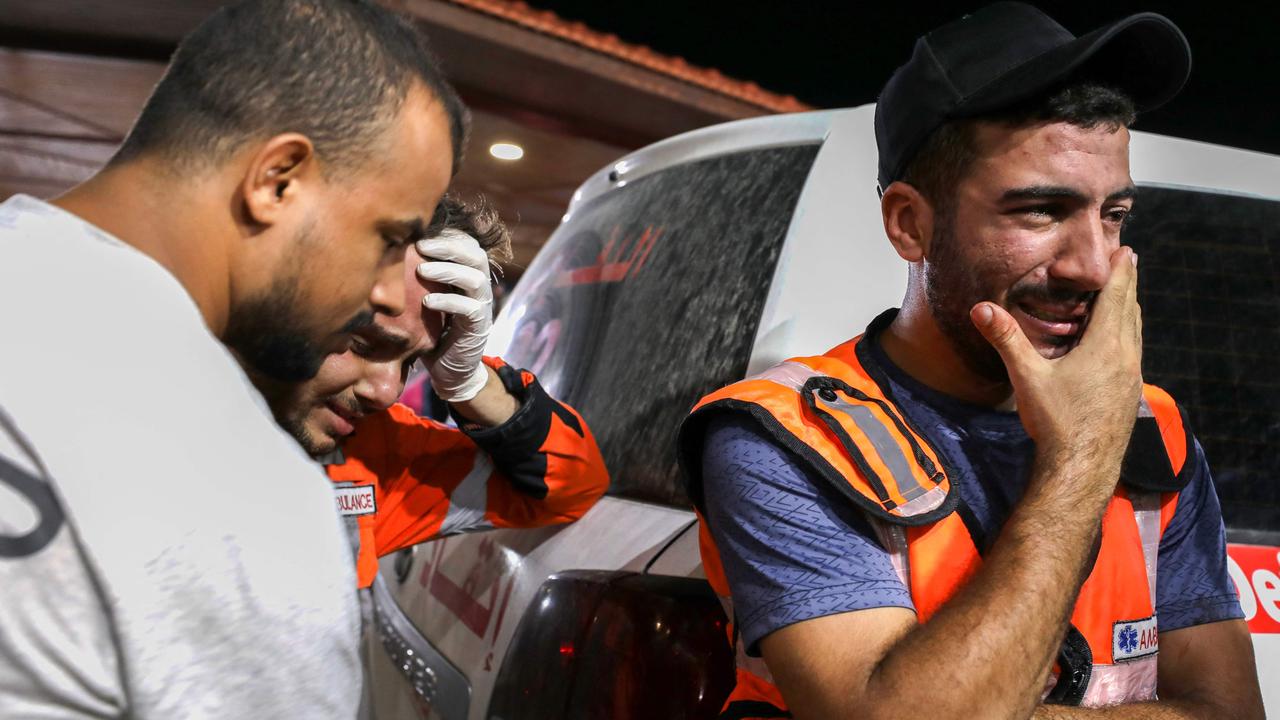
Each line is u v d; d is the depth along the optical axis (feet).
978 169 4.02
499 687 5.34
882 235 5.66
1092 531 3.75
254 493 2.60
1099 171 3.94
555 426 5.49
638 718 4.47
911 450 3.99
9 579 2.28
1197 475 4.63
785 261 5.70
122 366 2.45
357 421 4.95
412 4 18.85
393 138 3.10
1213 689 4.40
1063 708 3.96
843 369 4.37
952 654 3.46
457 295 4.87
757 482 3.93
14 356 2.34
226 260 2.99
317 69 2.97
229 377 2.67
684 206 7.00
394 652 7.49
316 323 3.19
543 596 5.16
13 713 2.33
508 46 20.08
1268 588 5.31
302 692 2.64
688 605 4.54
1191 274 5.98
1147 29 3.86
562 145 23.73
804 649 3.70
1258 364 5.85
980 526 4.01
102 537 2.33
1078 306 4.07
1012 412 4.31
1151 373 5.71
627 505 5.52
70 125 26.27
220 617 2.47
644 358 6.35
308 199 3.02
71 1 19.43
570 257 8.12
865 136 6.02
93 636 2.38
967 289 4.10
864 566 3.78
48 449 2.31
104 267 2.56
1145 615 4.24
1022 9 4.13
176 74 2.96
